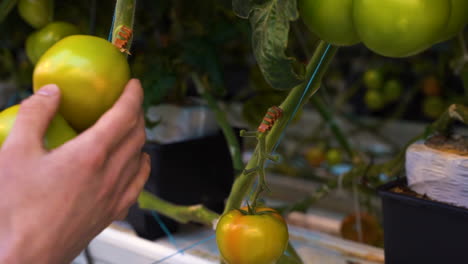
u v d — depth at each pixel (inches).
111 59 22.2
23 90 54.5
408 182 28.5
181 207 34.7
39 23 38.6
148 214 36.8
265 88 45.6
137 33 46.9
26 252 20.0
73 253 22.0
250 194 33.5
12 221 19.9
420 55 67.1
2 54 54.2
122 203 23.3
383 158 71.4
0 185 20.0
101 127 21.0
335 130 46.6
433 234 26.6
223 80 39.5
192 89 58.0
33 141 20.3
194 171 39.7
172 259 34.0
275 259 25.9
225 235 25.8
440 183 26.7
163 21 47.4
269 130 26.5
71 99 21.8
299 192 59.7
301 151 76.1
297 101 27.4
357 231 42.4
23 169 20.0
